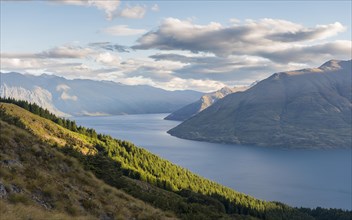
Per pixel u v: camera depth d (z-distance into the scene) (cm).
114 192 3416
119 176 4650
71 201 2417
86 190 2888
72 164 3291
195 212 4988
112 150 17688
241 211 15950
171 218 3638
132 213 2997
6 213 1605
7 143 2689
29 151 2866
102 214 2577
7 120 3781
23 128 3941
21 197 1936
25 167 2489
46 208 2091
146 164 18100
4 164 2327
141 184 10369
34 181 2316
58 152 3378
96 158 4569
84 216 2272
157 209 3809
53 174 2784
